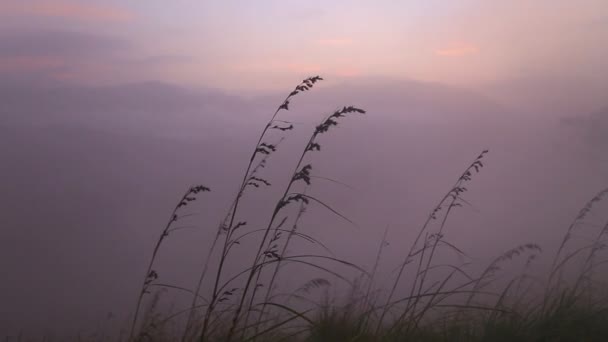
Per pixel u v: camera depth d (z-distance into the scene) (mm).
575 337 3455
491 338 3502
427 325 3723
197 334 3453
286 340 3600
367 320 3660
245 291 2996
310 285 3299
